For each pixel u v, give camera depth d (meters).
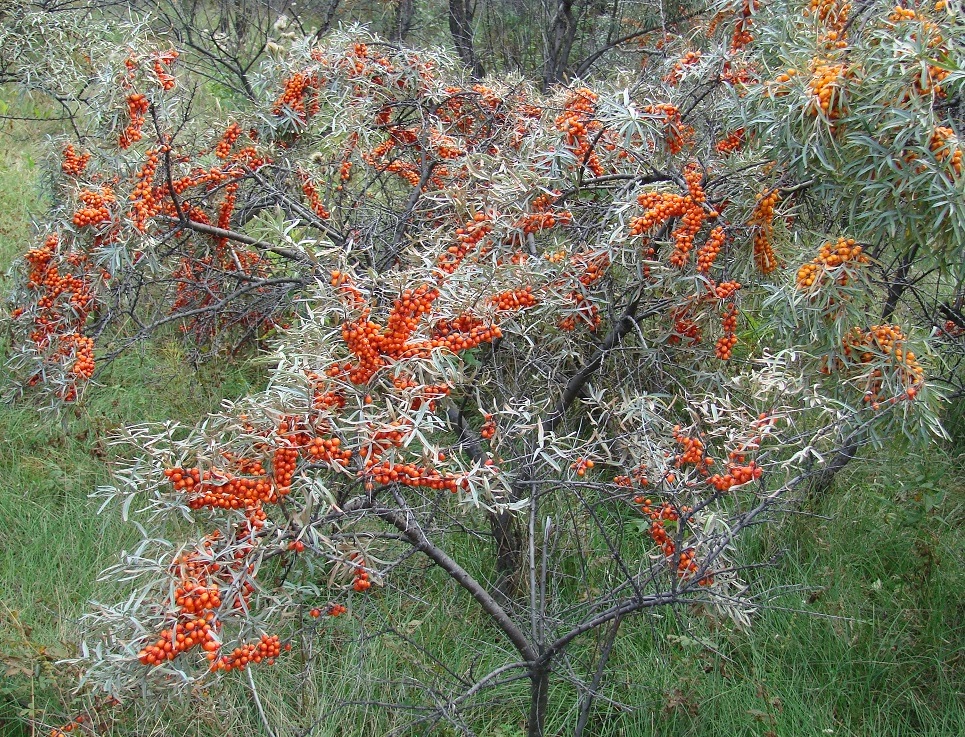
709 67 3.97
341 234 4.28
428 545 2.80
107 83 4.13
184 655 2.27
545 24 7.81
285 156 4.73
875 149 2.92
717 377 3.71
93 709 3.02
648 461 3.05
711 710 3.42
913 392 3.06
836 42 3.12
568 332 3.81
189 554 2.35
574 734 3.23
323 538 2.37
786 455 3.88
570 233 4.05
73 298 3.82
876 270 3.55
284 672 3.36
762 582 3.96
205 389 4.83
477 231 3.69
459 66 5.32
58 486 4.33
